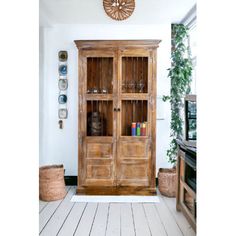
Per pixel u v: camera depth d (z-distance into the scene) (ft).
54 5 13.44
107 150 14.46
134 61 14.92
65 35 16.31
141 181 14.40
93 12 14.39
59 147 16.46
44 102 16.25
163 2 13.10
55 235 9.61
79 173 14.46
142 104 15.02
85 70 14.43
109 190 14.40
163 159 16.43
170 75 15.69
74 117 16.46
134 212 11.94
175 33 16.84
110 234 9.71
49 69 16.35
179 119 15.97
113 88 14.43
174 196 13.99
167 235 9.64
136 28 16.26
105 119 15.14
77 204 12.98
